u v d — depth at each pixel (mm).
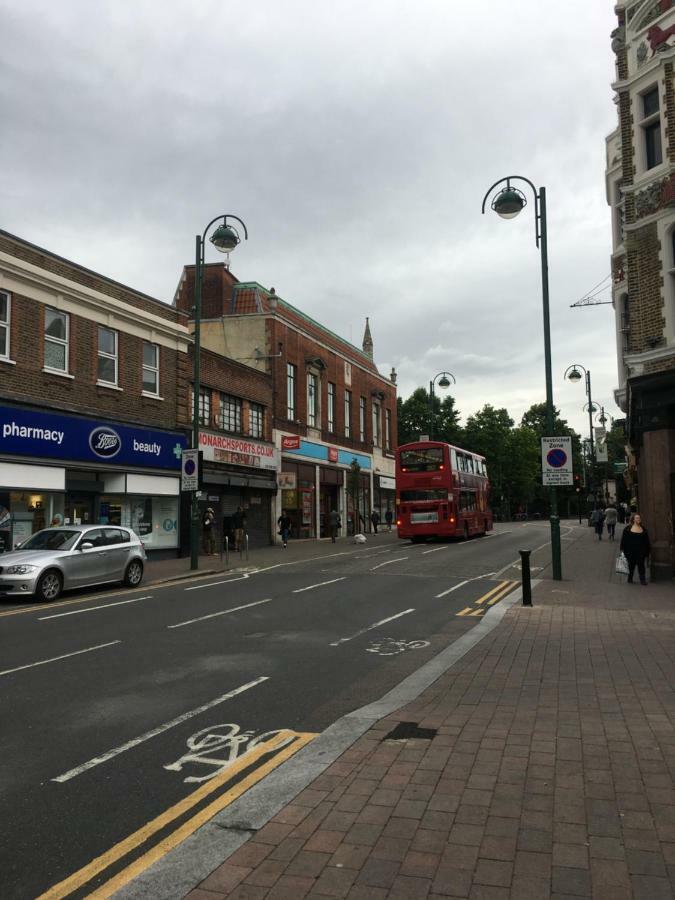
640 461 18781
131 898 3330
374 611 13008
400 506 32219
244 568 22000
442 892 3287
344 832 3920
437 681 7473
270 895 3307
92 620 12188
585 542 32312
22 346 19594
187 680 7906
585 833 3838
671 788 4430
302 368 38094
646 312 17188
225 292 36938
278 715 6535
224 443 29578
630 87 17750
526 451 84125
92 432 21750
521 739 5445
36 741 5875
